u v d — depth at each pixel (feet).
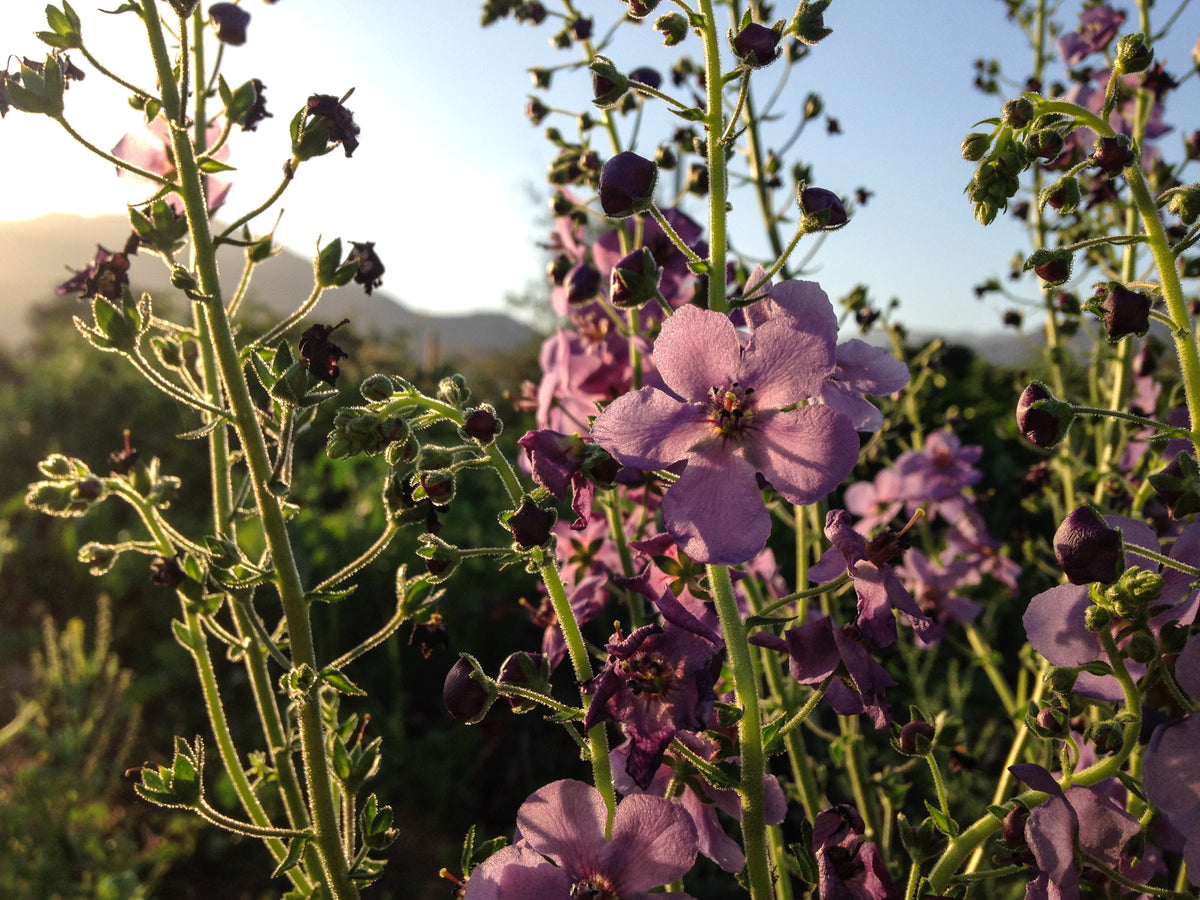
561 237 0.74
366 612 1.65
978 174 0.35
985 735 1.01
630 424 0.36
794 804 0.72
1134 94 0.75
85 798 1.20
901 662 1.18
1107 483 0.76
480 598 1.62
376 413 0.38
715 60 0.38
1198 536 0.35
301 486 2.18
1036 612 0.36
